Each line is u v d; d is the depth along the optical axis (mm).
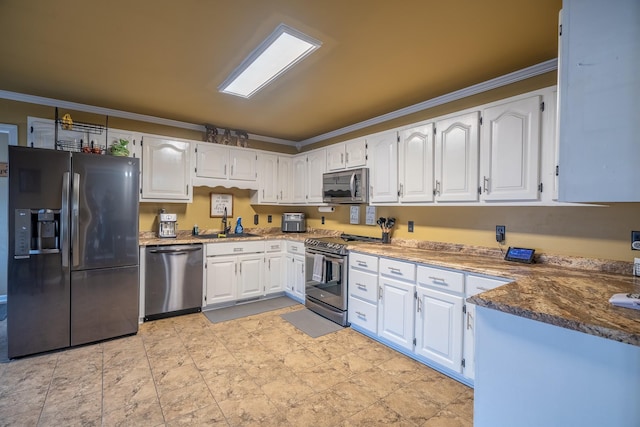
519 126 2105
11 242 2377
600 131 1043
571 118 1101
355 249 3027
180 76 2559
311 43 2035
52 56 2240
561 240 2158
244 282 3842
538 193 2020
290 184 4637
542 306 1130
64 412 1799
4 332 2861
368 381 2160
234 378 2182
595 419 985
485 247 2582
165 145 3570
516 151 2119
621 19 1010
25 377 2160
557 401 1061
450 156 2529
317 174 4098
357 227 3887
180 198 3660
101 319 2725
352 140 3523
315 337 2875
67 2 1646
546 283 1497
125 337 2838
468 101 2764
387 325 2684
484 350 1237
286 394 2004
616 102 1016
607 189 1031
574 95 1095
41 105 3096
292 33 1920
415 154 2814
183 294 3416
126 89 2838
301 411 1841
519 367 1146
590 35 1065
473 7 1658
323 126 4062
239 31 1916
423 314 2385
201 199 4156
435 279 2301
